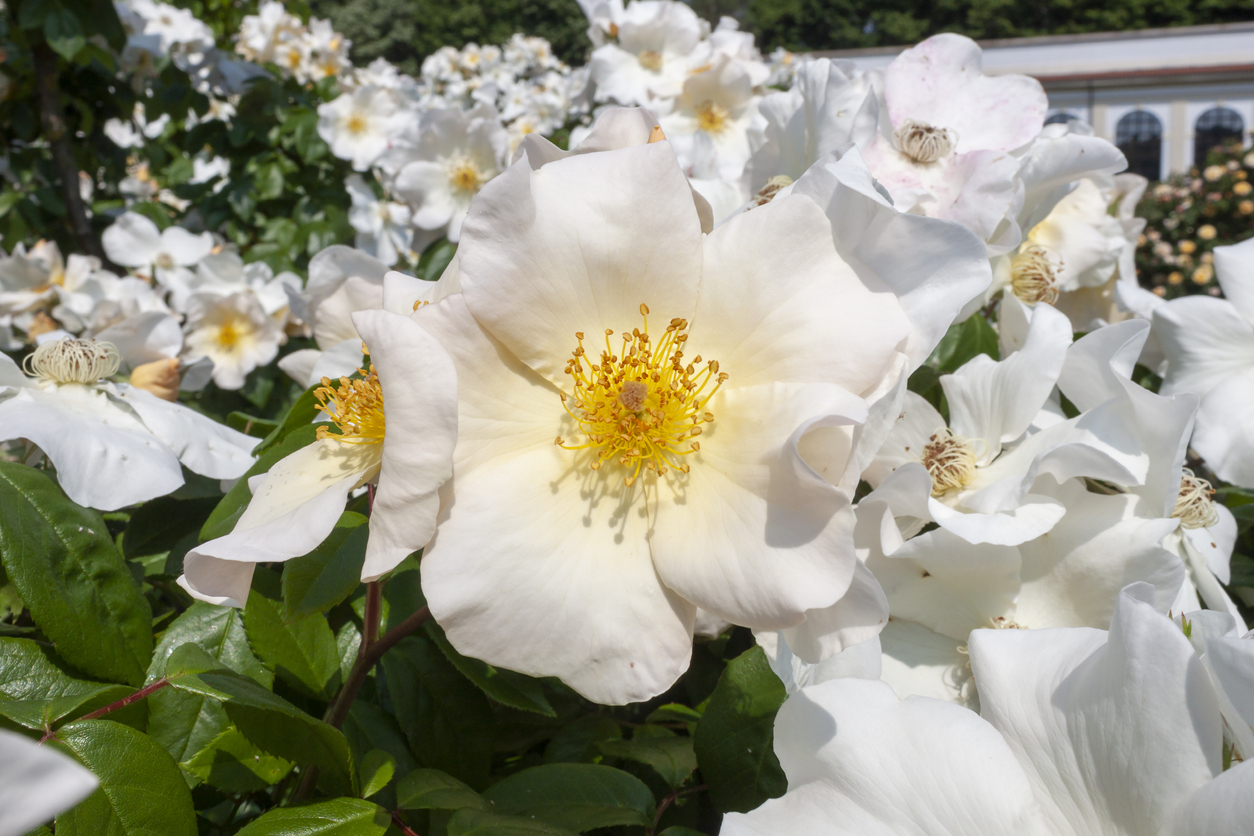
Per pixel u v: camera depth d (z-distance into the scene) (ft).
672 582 0.54
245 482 0.75
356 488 0.60
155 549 0.99
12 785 0.25
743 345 0.58
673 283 0.59
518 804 0.68
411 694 0.77
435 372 0.48
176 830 0.57
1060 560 0.73
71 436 0.84
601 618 0.53
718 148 1.65
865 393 0.57
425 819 0.68
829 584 0.50
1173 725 0.49
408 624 0.64
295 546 0.50
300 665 0.74
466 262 0.56
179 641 0.78
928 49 1.01
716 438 0.57
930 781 0.55
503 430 0.57
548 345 0.58
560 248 0.57
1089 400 0.80
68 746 0.56
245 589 0.55
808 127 0.98
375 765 0.66
